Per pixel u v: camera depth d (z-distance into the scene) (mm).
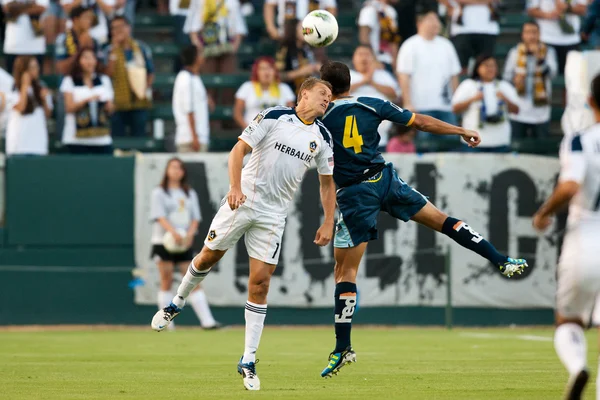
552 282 60625
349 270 28531
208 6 66125
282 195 26406
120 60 63406
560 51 67438
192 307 60062
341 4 77875
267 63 60562
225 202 26672
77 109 60500
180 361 36281
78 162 59594
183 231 56250
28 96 60438
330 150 26922
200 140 61062
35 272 59188
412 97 60906
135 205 59625
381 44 65250
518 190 60219
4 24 69188
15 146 60406
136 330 57406
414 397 23891
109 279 59438
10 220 59469
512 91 61969
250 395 24422
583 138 19031
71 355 39344
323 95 26062
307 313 59875
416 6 66000
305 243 59719
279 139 25938
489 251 28375
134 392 25312
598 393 19312
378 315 60031
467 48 65562
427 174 59938
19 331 56625
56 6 70188
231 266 59938
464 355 39031
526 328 59656
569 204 20859
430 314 60062
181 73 61031
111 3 65750
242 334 53438
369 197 28406
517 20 72812
